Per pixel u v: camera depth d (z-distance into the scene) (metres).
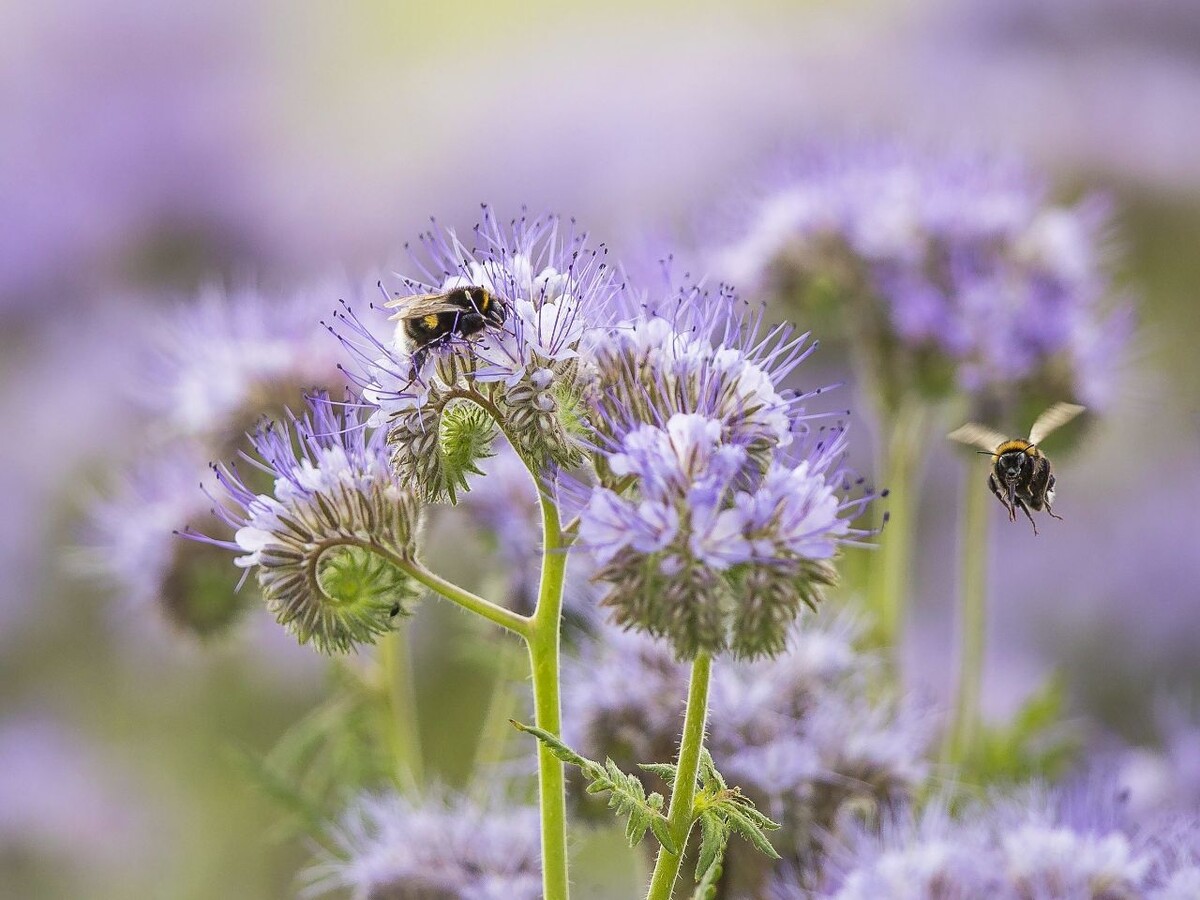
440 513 0.73
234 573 0.75
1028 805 0.69
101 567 0.79
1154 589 1.20
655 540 0.59
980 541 0.78
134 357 1.21
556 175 1.53
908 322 0.77
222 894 1.12
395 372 0.61
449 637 1.02
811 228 0.80
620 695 0.68
